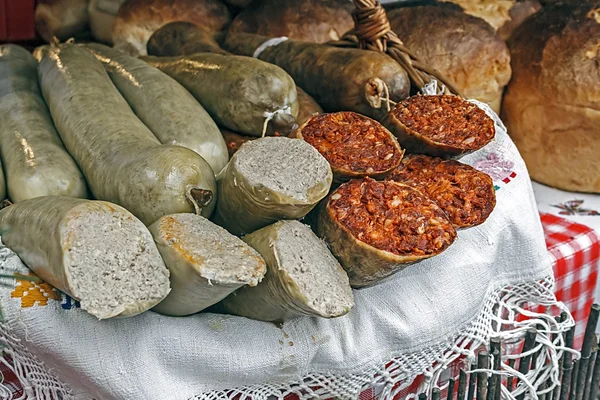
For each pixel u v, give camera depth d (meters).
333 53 1.32
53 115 1.15
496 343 1.13
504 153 1.30
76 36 2.09
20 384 0.97
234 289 0.86
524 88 1.80
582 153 1.74
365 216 0.94
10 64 1.27
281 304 0.90
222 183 0.97
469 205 1.04
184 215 0.88
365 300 1.04
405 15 1.80
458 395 1.11
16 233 0.89
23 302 0.87
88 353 0.87
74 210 0.79
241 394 0.96
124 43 1.89
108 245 0.79
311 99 1.32
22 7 2.07
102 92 1.13
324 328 0.98
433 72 1.38
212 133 1.12
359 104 1.27
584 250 1.43
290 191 0.89
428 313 1.06
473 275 1.12
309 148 0.94
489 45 1.76
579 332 1.49
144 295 0.80
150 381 0.89
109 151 1.01
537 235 1.23
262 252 0.88
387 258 0.91
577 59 1.69
